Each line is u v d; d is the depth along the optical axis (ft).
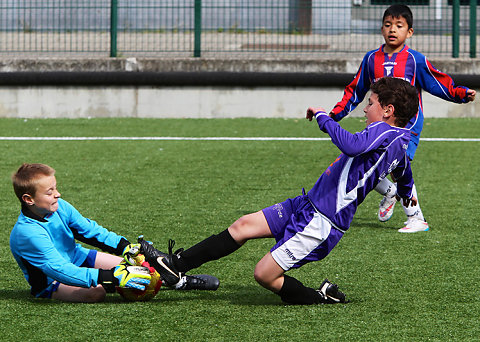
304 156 84.48
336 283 42.19
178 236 52.75
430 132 100.89
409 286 41.47
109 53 122.83
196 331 34.27
